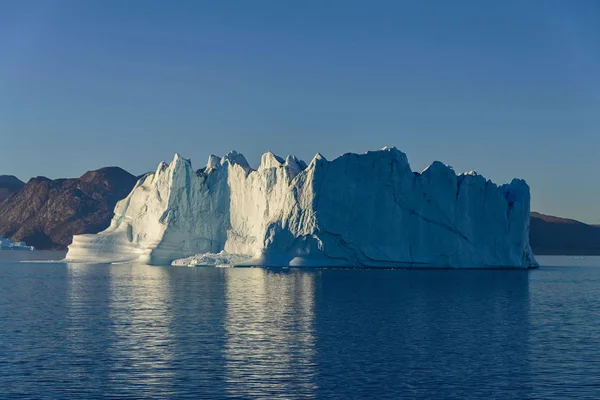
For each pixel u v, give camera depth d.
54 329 51.59
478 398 34.44
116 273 112.38
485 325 54.47
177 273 109.44
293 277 98.50
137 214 132.88
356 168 107.94
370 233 107.88
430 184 110.38
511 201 119.06
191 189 124.81
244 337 48.38
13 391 35.28
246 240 119.88
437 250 110.25
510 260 115.81
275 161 119.94
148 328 51.84
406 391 35.47
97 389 35.62
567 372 39.22
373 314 59.62
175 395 34.72
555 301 71.50
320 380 37.34
